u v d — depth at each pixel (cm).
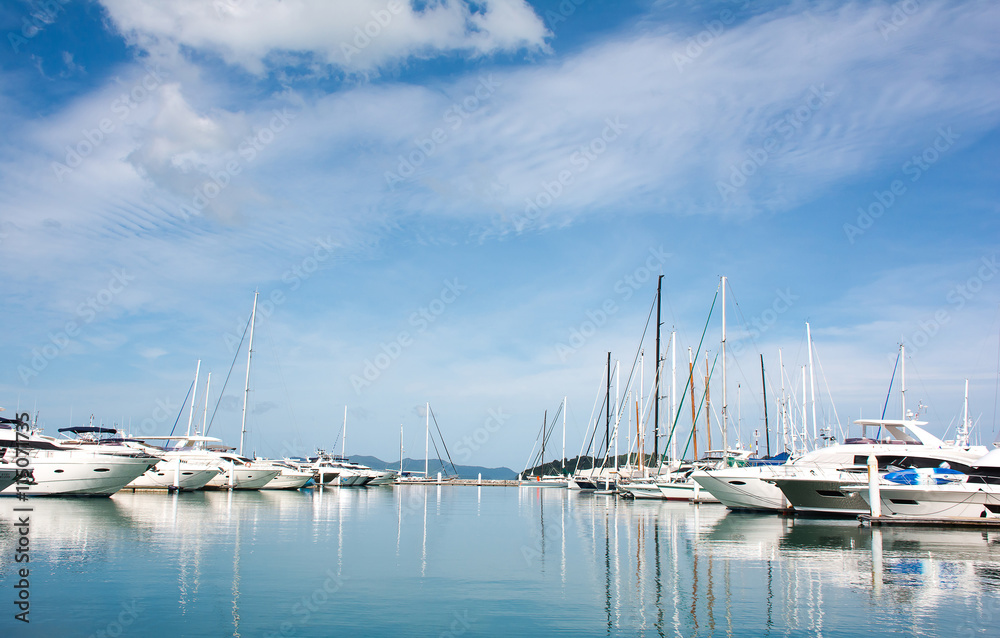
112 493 4534
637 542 2634
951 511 3147
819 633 1364
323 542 2538
